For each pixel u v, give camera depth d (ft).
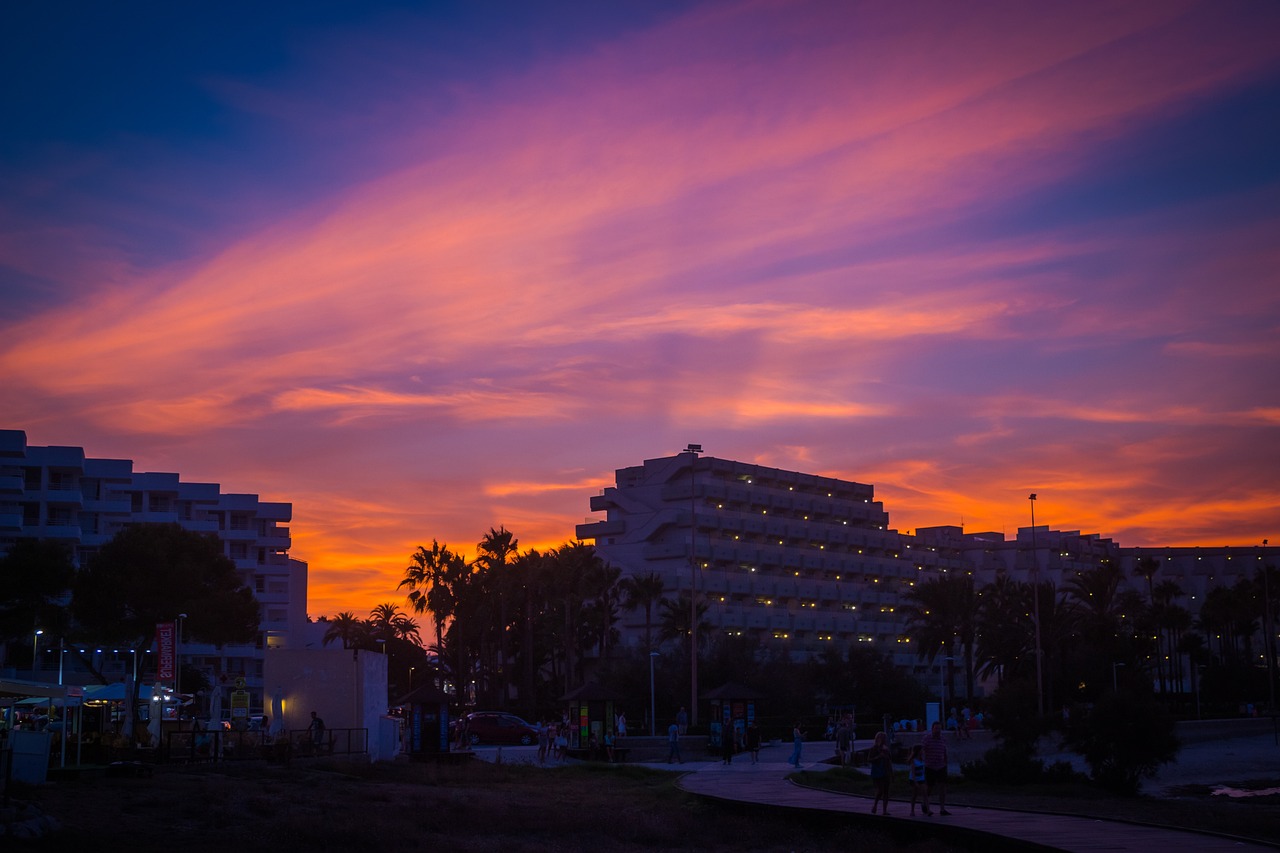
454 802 125.08
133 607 230.48
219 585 243.40
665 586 405.59
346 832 94.07
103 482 407.03
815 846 102.63
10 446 374.22
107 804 99.04
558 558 397.19
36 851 73.61
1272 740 300.20
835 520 495.41
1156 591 543.39
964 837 94.32
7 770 85.87
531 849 95.86
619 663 354.74
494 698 395.34
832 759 205.36
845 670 372.79
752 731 219.82
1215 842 85.05
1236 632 554.87
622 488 463.42
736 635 357.61
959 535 611.88
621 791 152.35
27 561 228.22
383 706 186.09
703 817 121.80
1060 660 399.24
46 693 123.65
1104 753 156.66
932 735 108.17
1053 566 611.06
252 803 108.27
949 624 401.08
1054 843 84.23
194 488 428.97
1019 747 167.02
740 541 442.91
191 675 358.64
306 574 493.36
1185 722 295.48
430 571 403.95
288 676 170.91
